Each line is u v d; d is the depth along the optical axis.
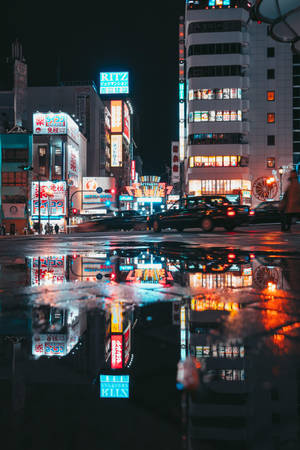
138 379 1.15
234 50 49.03
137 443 0.80
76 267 4.35
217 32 49.06
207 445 0.79
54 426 0.87
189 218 14.55
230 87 49.03
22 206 46.28
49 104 63.06
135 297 2.55
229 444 0.79
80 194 57.81
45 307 2.26
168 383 1.11
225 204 14.15
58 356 1.38
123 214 25.98
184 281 3.22
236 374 1.17
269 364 1.27
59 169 48.16
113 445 0.79
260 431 0.83
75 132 53.91
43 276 3.62
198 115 49.38
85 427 0.85
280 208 11.41
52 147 47.91
